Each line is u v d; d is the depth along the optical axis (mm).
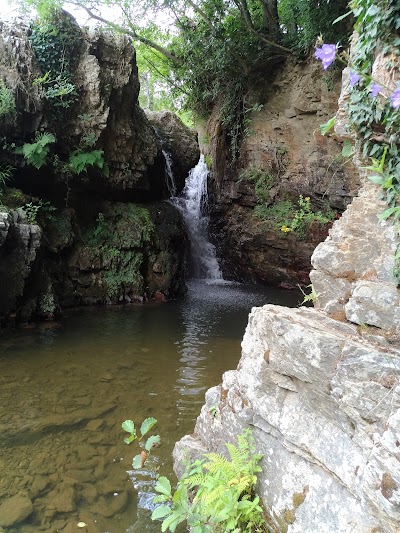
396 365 1945
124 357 5789
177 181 13266
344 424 2049
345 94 2881
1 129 7883
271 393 2473
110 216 9953
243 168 13109
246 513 2270
